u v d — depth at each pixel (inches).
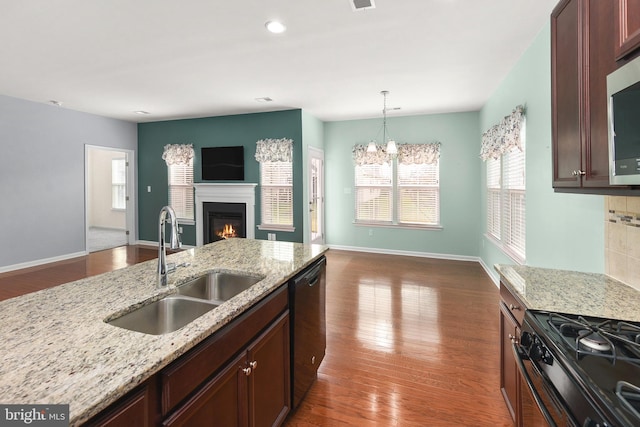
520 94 124.0
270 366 60.1
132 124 253.1
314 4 87.7
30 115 190.4
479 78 147.1
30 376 31.0
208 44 111.6
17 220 187.2
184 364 38.5
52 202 203.0
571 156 58.3
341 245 249.1
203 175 235.6
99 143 229.0
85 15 92.6
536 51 107.4
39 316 45.9
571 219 85.0
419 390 80.9
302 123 208.4
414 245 229.1
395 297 146.3
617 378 33.0
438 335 109.9
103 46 113.1
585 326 42.4
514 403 62.5
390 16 94.1
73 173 213.5
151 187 256.8
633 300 54.0
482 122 197.3
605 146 47.5
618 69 40.9
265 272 68.8
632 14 40.9
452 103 191.5
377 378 86.0
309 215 220.4
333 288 158.9
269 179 219.6
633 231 60.2
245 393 51.6
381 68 134.9
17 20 95.2
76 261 207.5
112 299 53.0
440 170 219.9
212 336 44.2
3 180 180.7
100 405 27.8
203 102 190.2
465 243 216.7
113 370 32.2
